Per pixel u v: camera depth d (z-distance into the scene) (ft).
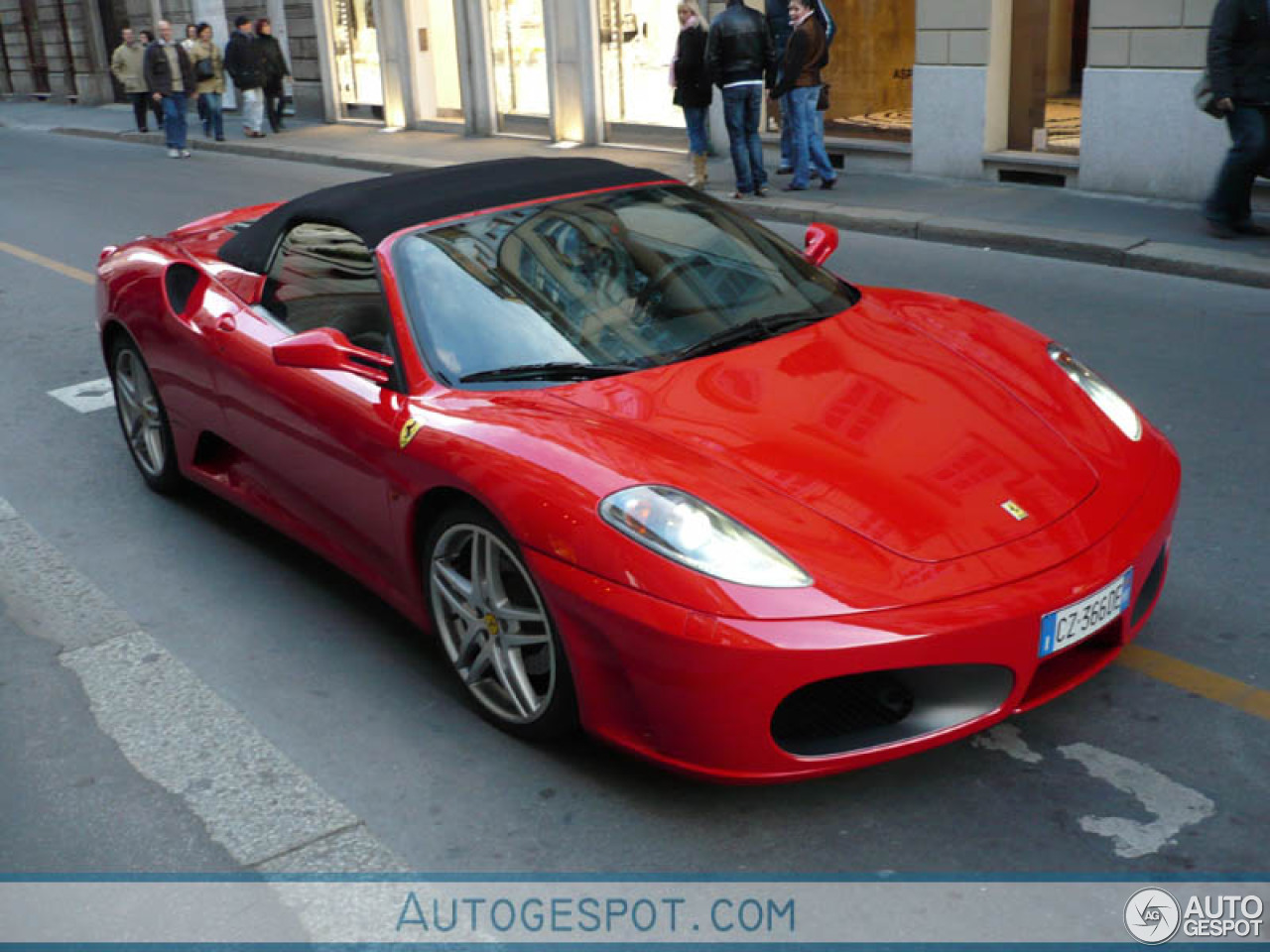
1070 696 10.93
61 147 70.28
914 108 38.78
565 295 12.00
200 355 14.47
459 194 13.37
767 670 8.62
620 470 9.62
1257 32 26.35
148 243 17.34
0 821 10.23
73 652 12.99
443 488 10.69
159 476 16.85
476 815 9.90
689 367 11.23
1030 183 36.52
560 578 9.39
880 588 8.83
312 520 13.37
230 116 76.38
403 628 13.03
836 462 9.86
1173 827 9.20
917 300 13.38
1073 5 41.52
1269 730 10.30
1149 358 20.77
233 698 11.87
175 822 10.07
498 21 57.11
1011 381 11.31
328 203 13.78
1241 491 15.11
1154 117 32.68
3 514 16.94
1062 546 9.40
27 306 30.01
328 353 11.62
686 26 38.68
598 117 52.90
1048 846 9.09
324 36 67.82
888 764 10.16
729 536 9.04
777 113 43.75
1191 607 12.37
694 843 9.40
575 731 10.90
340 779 10.48
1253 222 29.09
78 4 93.71
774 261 13.29
